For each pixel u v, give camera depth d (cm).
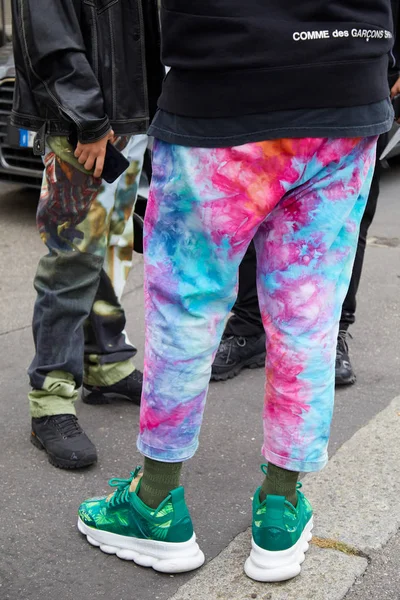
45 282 270
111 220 286
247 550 221
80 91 244
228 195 177
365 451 272
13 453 276
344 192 186
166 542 209
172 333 191
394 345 372
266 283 194
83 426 295
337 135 174
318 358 192
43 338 272
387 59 183
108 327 303
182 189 181
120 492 217
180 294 188
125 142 270
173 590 206
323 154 178
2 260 502
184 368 193
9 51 608
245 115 171
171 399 196
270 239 191
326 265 190
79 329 275
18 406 312
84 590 207
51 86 245
